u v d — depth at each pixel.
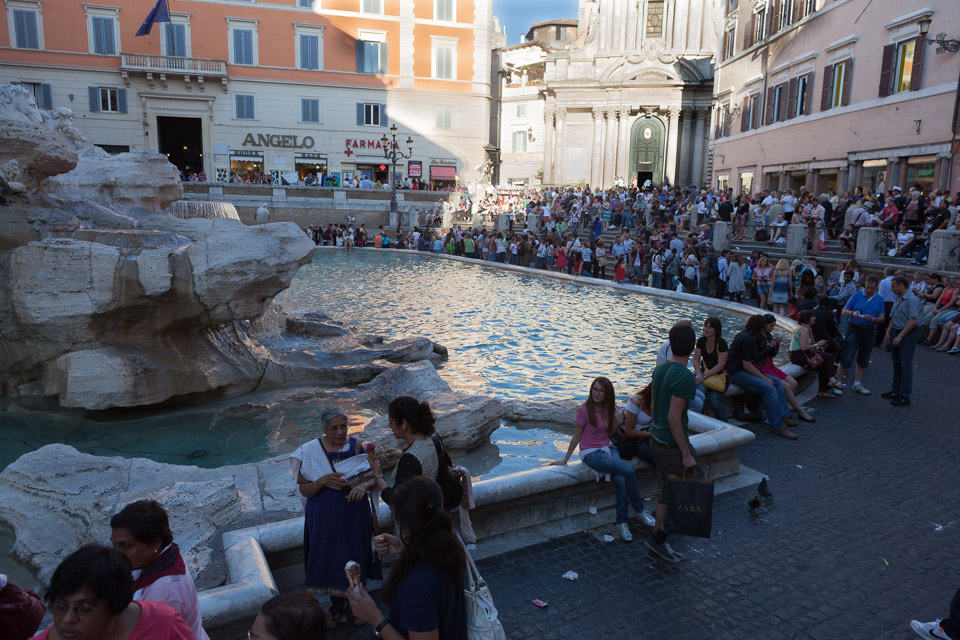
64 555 5.32
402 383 10.10
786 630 4.58
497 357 13.25
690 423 7.63
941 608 4.84
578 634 4.50
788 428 8.73
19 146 9.35
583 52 47.62
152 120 44.34
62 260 8.48
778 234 24.22
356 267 29.94
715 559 5.51
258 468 6.80
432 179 50.22
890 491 6.86
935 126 22.77
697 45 45.88
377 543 3.34
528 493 5.82
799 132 30.97
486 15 49.75
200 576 4.69
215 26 44.69
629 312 18.62
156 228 10.16
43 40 41.72
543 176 50.62
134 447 8.22
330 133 47.97
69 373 8.60
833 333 10.33
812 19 29.80
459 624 2.95
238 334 10.96
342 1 46.72
